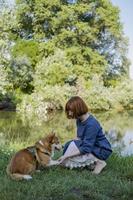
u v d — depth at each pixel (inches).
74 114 266.8
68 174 256.2
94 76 1485.0
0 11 1167.0
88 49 1702.8
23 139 607.8
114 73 1808.6
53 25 1692.9
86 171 264.7
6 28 1181.7
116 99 1472.7
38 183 229.8
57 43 1673.2
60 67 1401.3
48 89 1307.8
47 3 1702.8
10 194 208.4
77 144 265.1
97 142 270.4
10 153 317.7
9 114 1109.1
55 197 209.6
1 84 1166.3
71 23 1711.4
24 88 1411.2
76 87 1409.9
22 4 1734.7
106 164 284.7
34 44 1590.8
